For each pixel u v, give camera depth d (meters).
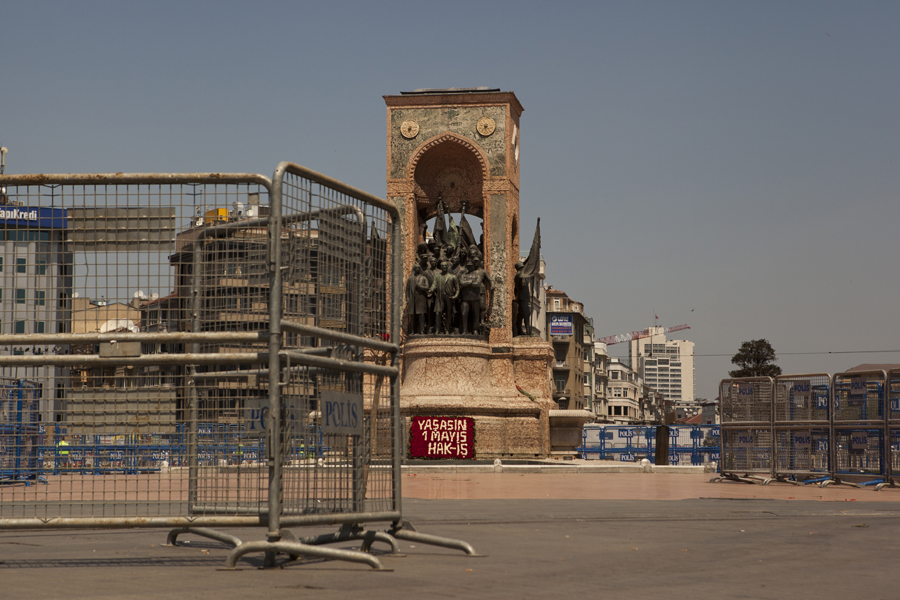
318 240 9.19
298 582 7.19
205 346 9.22
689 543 10.30
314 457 8.84
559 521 13.22
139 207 9.06
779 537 11.05
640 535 11.22
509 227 41.47
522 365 40.22
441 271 39.47
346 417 9.26
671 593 6.82
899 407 22.62
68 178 8.91
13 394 9.52
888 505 17.06
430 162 43.41
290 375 8.55
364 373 9.52
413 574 7.68
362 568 8.05
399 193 42.00
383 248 10.20
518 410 38.56
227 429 9.12
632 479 28.33
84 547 9.96
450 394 38.00
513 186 42.44
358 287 9.72
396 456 9.62
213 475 9.12
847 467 23.75
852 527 12.46
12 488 9.30
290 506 8.57
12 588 6.86
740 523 13.07
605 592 6.82
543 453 39.19
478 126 41.94
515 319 41.62
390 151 42.25
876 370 23.22
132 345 8.58
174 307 9.02
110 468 9.29
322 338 8.84
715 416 172.12
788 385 25.20
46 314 9.08
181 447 9.34
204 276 8.99
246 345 8.62
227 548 9.86
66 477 10.75
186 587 6.91
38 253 9.07
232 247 8.94
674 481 27.02
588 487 23.47
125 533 11.62
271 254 8.42
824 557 9.10
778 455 25.25
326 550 7.95
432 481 26.44
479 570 7.97
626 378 188.75
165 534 11.45
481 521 13.06
